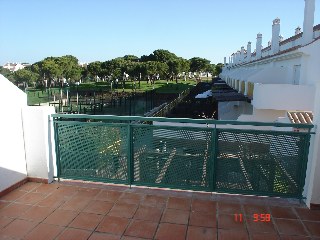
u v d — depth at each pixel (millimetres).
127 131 5039
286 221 4129
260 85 12992
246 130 4660
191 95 43969
